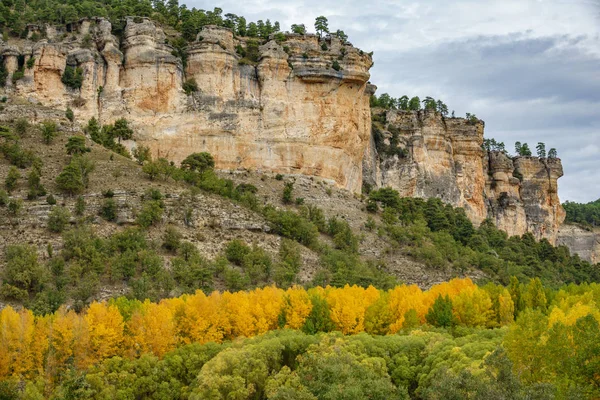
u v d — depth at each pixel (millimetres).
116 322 115562
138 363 110562
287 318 130000
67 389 103188
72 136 184625
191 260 150125
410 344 116062
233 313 127375
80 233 148875
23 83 197250
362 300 136000
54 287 135000
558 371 94625
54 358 109562
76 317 113938
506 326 124500
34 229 151625
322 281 156625
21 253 139375
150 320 116750
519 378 90375
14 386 104500
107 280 140750
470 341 116062
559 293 146750
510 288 147000
